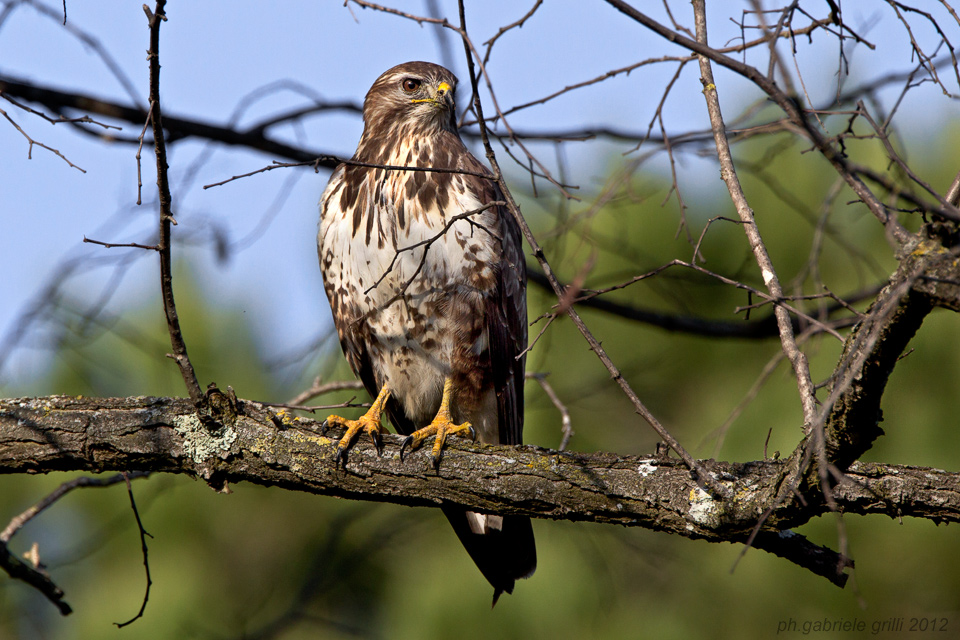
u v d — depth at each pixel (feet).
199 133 33.35
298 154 34.50
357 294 28.48
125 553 42.78
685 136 20.93
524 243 37.19
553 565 38.37
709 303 43.37
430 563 42.14
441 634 38.55
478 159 29.55
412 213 27.22
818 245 16.87
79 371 35.55
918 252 14.69
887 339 15.11
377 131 30.83
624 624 37.81
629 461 20.95
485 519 27.37
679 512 20.07
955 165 38.45
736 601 39.04
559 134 32.91
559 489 20.90
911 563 38.17
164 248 19.03
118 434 21.50
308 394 29.89
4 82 31.01
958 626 37.29
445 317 27.89
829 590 38.50
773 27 15.75
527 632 37.83
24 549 42.83
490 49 18.47
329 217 28.73
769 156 28.09
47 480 42.39
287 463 21.83
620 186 20.22
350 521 35.40
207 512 43.80
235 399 21.89
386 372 29.50
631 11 14.93
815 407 16.93
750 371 44.04
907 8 17.65
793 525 18.99
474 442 22.16
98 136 32.24
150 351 34.55
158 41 17.03
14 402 21.98
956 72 17.66
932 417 38.29
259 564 44.19
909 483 19.40
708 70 20.25
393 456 21.93
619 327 43.98
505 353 28.45
